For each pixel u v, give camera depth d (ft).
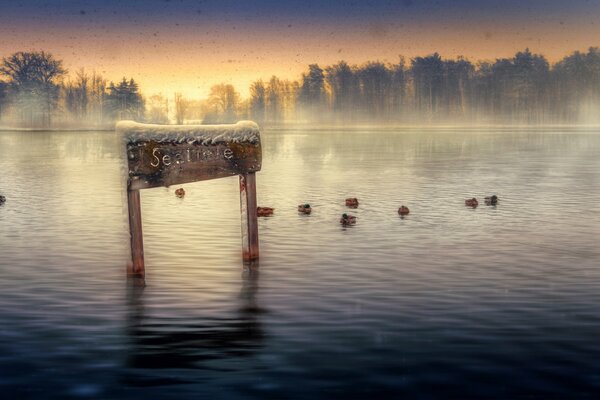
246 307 34.68
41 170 142.51
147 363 26.89
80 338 29.86
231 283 39.93
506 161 168.76
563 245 52.60
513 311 33.68
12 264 45.70
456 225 63.46
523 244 53.06
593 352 27.76
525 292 37.50
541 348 28.25
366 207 78.23
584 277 41.29
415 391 24.07
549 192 95.55
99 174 131.54
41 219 68.39
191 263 45.78
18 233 59.26
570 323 31.63
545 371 25.80
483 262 45.93
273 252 49.57
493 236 57.11
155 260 46.83
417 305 34.86
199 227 61.93
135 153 39.68
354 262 45.96
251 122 43.42
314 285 39.34
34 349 28.48
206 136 41.24
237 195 89.45
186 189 97.09
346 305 34.96
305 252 49.55
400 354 27.68
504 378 25.16
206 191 94.48
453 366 26.35
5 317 32.99
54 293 37.68
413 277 41.34
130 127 39.83
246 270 43.47
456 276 41.63
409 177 123.44
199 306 34.94
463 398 23.47
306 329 30.99
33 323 32.04
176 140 40.37
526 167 148.25
